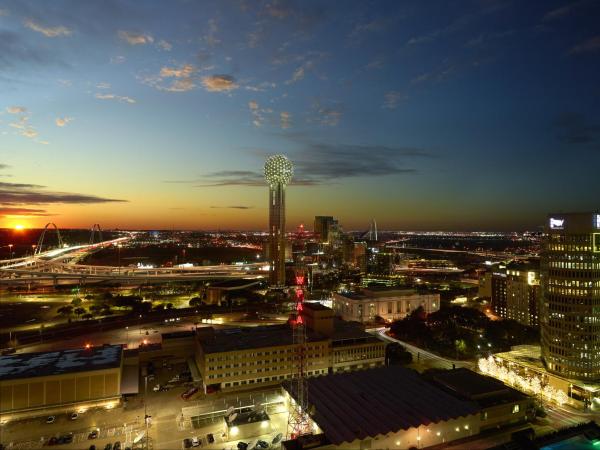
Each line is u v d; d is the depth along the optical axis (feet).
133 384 636.07
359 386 591.37
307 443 448.24
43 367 603.26
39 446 490.49
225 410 579.07
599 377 630.33
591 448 435.94
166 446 490.49
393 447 473.67
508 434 523.29
